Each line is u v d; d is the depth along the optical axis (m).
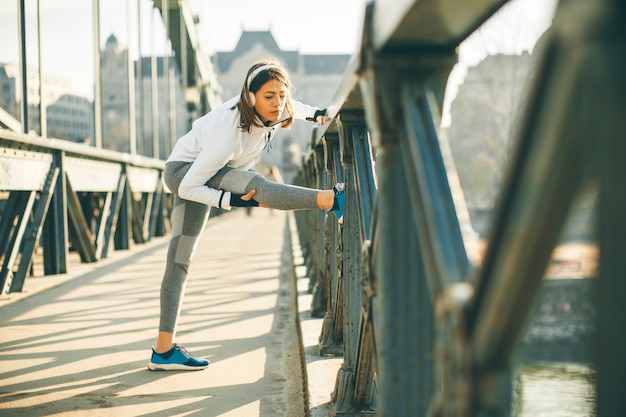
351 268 1.81
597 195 0.42
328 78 73.75
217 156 2.11
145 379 2.32
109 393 2.16
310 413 1.80
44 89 4.96
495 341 0.54
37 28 4.86
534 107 0.45
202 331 3.17
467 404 0.57
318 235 3.26
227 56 73.19
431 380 0.90
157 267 5.73
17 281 4.28
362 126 1.50
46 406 2.02
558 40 0.41
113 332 3.11
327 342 2.42
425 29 0.75
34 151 4.51
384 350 0.91
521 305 0.51
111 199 6.98
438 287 0.69
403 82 0.86
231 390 2.20
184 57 14.39
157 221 9.79
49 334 3.07
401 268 0.90
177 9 13.99
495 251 0.52
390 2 0.76
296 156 45.50
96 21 6.47
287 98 2.23
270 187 2.04
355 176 1.47
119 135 28.81
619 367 0.40
